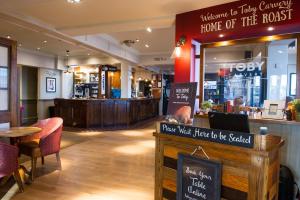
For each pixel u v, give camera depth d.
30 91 10.89
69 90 12.27
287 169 2.75
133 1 4.20
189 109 2.92
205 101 4.30
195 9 4.40
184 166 1.97
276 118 3.15
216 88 4.89
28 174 3.73
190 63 4.52
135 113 10.52
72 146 5.86
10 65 4.62
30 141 4.05
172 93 3.31
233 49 5.18
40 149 3.77
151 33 7.14
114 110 9.35
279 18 3.59
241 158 1.72
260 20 3.74
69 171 4.03
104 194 3.17
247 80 4.91
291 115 2.99
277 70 4.76
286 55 4.68
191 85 3.15
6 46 4.57
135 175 3.87
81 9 4.67
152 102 13.06
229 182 1.78
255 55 5.11
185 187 1.97
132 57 10.27
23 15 4.98
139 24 5.25
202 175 1.87
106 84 11.80
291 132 2.97
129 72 11.26
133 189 3.33
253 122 3.20
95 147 5.79
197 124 3.59
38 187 3.38
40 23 5.43
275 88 4.77
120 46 9.03
